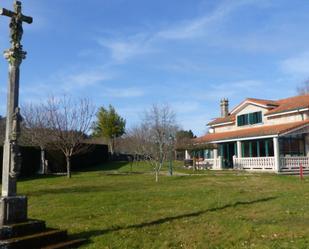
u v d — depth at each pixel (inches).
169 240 350.9
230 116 1706.4
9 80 328.5
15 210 316.2
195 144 1489.9
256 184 823.7
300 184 807.7
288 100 1505.9
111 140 2450.8
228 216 456.4
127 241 343.9
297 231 372.8
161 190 725.3
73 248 316.8
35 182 958.4
